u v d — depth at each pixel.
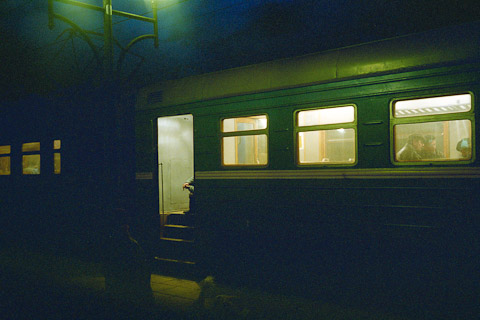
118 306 5.11
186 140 8.50
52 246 8.57
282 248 5.53
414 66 4.59
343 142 5.28
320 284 5.20
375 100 4.86
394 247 4.69
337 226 5.09
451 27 4.52
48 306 5.16
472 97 4.25
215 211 6.21
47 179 8.70
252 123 5.98
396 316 4.36
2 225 9.84
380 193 4.79
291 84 5.49
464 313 4.23
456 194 4.32
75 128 8.08
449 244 4.34
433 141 4.55
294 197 5.45
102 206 7.53
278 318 4.49
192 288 5.74
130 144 7.30
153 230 6.99
